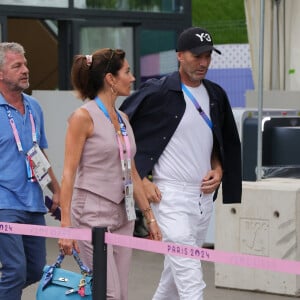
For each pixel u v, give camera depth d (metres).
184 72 9.20
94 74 8.30
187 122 9.14
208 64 9.13
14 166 9.20
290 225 11.95
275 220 12.05
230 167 9.62
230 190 9.69
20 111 9.38
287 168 14.38
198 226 9.31
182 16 20.31
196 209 9.23
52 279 8.10
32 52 22.08
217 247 12.52
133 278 13.33
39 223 9.46
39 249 9.53
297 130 14.69
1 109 9.23
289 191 11.95
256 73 18.23
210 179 9.28
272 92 17.83
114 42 19.58
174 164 9.16
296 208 11.93
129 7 19.67
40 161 9.30
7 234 9.04
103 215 8.23
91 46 19.30
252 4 18.06
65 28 19.12
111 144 8.20
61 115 16.33
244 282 12.34
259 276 12.21
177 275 8.99
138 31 19.78
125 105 9.30
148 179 9.21
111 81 8.31
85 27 19.12
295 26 18.02
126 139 8.34
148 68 20.05
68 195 8.13
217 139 9.33
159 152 9.16
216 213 12.51
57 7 18.66
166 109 9.13
